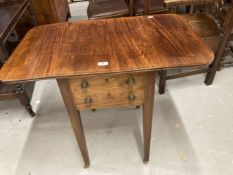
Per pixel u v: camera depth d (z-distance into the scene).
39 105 1.85
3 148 1.53
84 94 0.98
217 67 1.82
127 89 0.97
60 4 2.83
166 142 1.46
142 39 1.04
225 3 1.86
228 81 1.91
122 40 1.05
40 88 2.03
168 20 1.20
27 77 0.85
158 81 1.92
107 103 1.02
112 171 1.33
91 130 1.59
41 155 1.46
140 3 2.16
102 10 2.11
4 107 1.87
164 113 1.66
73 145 1.50
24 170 1.39
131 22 1.21
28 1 2.04
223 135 1.47
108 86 0.95
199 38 1.01
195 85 1.90
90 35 1.12
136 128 1.58
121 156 1.41
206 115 1.62
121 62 0.88
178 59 0.87
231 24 1.53
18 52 1.02
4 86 1.62
